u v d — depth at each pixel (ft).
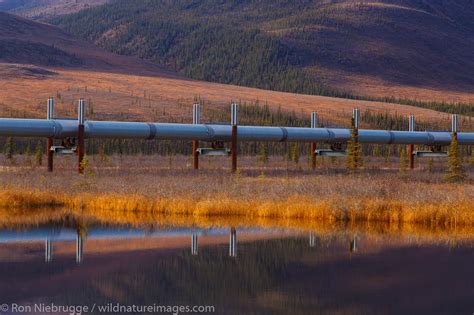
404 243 236.02
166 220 286.05
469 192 320.91
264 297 164.45
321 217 287.48
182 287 174.29
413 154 579.48
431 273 191.11
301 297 164.86
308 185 337.93
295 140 509.35
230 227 268.82
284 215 289.94
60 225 272.31
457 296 165.68
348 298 163.53
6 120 404.77
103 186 347.77
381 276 186.91
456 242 237.66
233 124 481.05
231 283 179.42
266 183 360.89
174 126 461.37
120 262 204.74
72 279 181.37
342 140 525.75
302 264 202.49
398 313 151.12
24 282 178.09
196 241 239.30
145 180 371.35
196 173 450.30
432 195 303.07
